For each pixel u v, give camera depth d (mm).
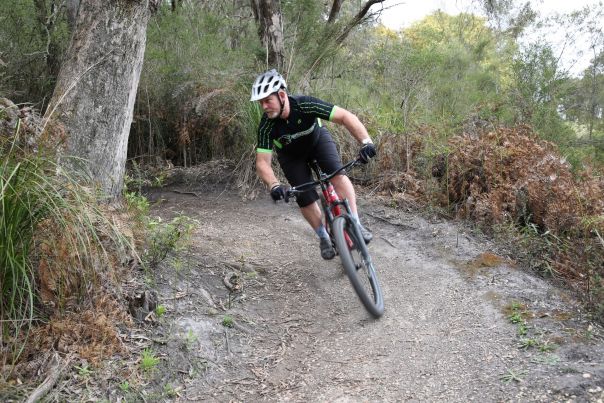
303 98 4375
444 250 5301
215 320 4070
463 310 4230
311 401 3328
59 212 3150
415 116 8031
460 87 10055
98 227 3631
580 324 3793
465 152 6305
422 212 6277
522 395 3115
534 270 4859
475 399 3180
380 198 6742
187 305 4133
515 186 5629
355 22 9344
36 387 2986
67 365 3143
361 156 4188
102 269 3625
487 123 7605
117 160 5078
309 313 4418
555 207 5246
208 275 4719
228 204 6957
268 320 4305
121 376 3238
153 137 8352
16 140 3186
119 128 5035
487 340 3766
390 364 3660
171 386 3332
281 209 6762
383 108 8391
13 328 3217
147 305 3844
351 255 4039
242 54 8297
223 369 3611
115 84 4941
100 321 3387
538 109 8414
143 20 5098
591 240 4699
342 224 4137
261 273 5047
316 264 5254
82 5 4941
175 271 4500
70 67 4902
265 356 3824
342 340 4020
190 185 7629
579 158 7379
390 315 4289
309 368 3689
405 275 4957
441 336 3928
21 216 3160
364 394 3361
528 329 3787
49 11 8062
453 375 3455
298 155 4609
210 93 7355
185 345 3664
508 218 5605
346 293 4695
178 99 8125
